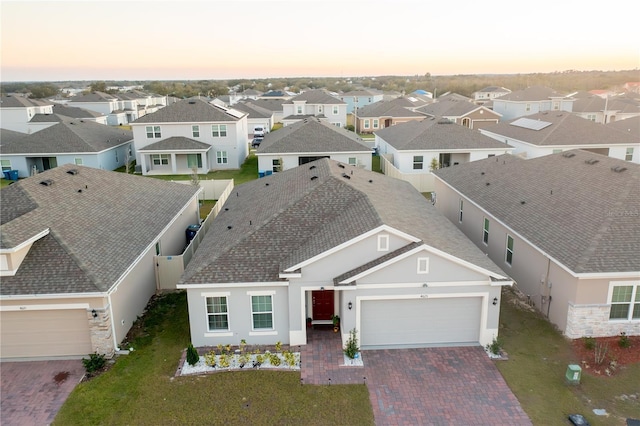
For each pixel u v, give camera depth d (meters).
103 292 15.41
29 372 15.48
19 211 17.91
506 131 48.12
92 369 15.36
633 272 15.70
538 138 41.78
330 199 19.64
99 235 18.69
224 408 13.59
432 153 41.69
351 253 16.05
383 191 23.05
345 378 14.91
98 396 14.16
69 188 21.16
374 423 12.97
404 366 15.52
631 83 138.00
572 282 16.58
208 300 16.48
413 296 16.06
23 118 76.06
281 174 28.03
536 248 18.52
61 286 15.45
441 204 32.38
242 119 52.50
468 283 16.02
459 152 41.84
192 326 16.61
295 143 43.59
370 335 16.67
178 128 48.19
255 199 24.11
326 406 13.62
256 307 16.69
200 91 150.75
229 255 17.17
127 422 13.11
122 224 20.62
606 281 16.22
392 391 14.27
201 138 48.56
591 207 18.84
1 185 43.22
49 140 46.62
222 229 21.06
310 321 18.02
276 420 13.09
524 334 17.31
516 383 14.59
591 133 41.56
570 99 74.19
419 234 16.80
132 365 15.77
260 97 111.69
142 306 19.55
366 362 15.77
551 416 13.17
